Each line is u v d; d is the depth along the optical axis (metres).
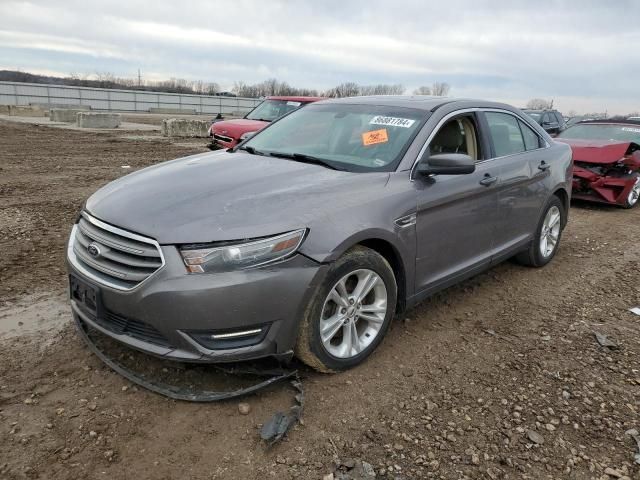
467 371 3.45
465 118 4.32
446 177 3.87
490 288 4.95
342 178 3.44
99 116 25.08
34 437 2.64
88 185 9.34
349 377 3.29
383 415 2.95
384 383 3.26
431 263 3.81
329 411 2.96
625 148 8.80
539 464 2.64
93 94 51.22
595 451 2.75
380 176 3.52
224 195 3.13
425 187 3.67
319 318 3.05
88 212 3.28
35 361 3.31
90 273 3.08
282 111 13.21
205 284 2.72
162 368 3.22
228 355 2.83
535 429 2.90
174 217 2.90
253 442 2.69
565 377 3.42
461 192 3.93
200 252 2.74
